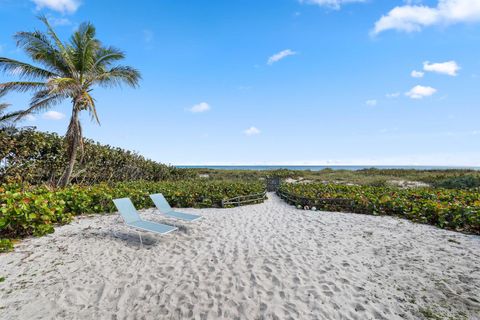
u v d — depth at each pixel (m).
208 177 29.31
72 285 3.98
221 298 3.63
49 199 7.13
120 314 3.30
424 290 3.81
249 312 3.33
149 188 11.76
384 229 6.93
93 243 5.80
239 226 7.35
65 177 12.36
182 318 3.21
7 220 5.62
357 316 3.24
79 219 7.88
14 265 4.61
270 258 5.00
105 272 4.43
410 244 5.70
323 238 6.22
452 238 6.08
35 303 3.49
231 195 11.66
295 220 8.08
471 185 15.36
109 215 8.45
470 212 6.76
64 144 13.35
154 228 5.75
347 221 7.86
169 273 4.39
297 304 3.48
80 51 12.38
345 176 27.62
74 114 12.34
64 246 5.58
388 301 3.55
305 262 4.80
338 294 3.71
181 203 10.58
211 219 8.22
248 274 4.32
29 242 5.74
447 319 3.18
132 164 19.22
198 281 4.10
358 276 4.25
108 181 16.38
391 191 11.57
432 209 7.60
